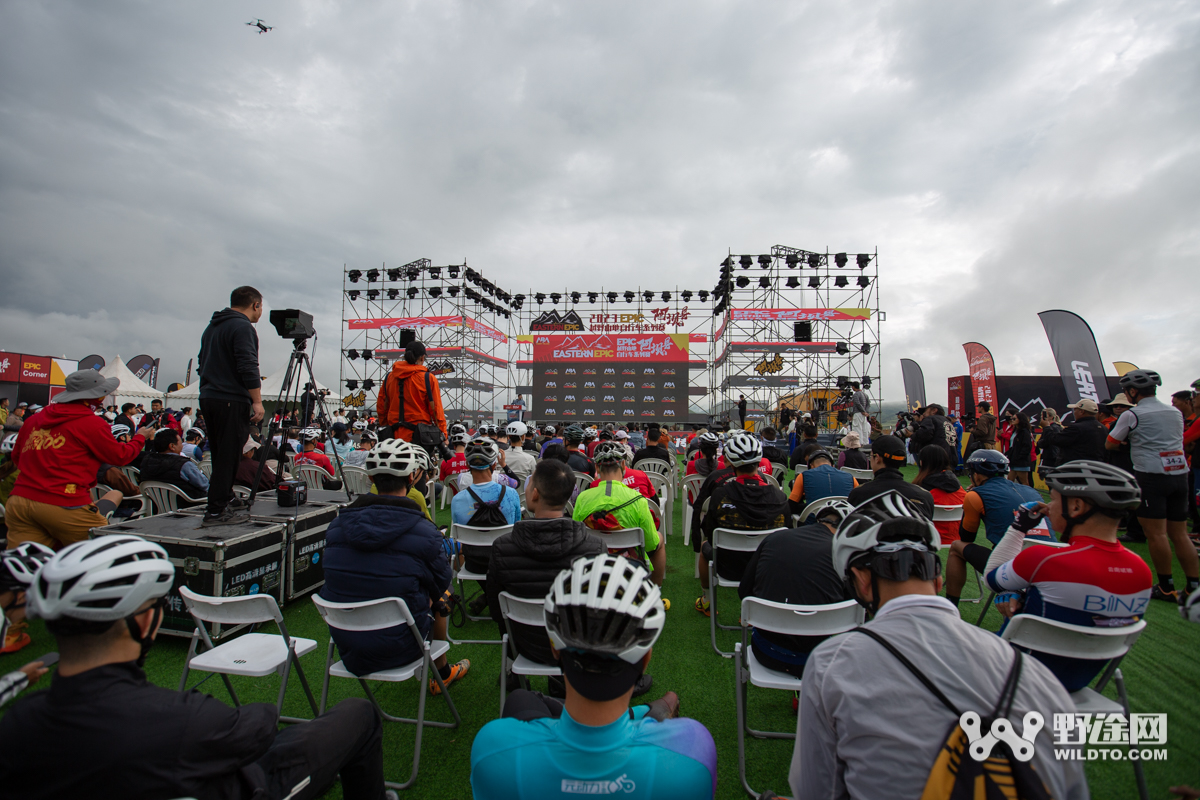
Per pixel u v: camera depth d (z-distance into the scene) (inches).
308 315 186.1
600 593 48.9
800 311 817.5
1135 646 146.6
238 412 160.7
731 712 121.6
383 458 108.0
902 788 43.2
